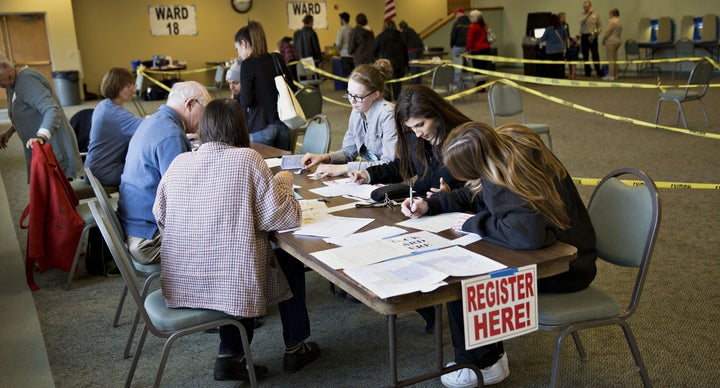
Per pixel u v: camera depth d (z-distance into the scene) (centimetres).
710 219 412
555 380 197
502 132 205
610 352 258
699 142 654
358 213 238
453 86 1141
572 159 607
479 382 219
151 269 272
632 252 207
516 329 176
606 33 1352
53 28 1327
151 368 265
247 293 213
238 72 516
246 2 1557
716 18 1265
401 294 160
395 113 255
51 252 353
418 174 271
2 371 265
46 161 347
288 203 219
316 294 333
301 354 257
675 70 1337
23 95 405
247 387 248
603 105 960
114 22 1444
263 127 461
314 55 1288
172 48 1512
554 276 206
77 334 298
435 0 1773
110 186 391
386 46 1046
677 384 233
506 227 189
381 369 255
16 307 330
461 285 166
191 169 218
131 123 391
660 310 292
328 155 332
